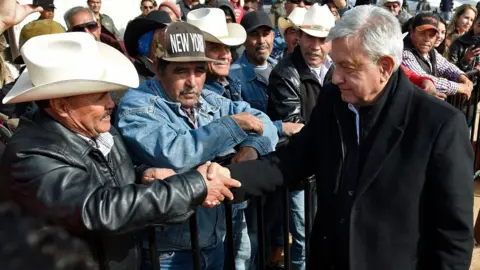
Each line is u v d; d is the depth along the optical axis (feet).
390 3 24.32
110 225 4.76
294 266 11.57
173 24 7.11
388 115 5.76
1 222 4.12
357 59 5.46
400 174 5.65
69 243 4.60
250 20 12.58
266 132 8.01
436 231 5.78
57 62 5.09
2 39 11.68
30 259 4.10
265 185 6.79
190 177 5.46
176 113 7.37
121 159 6.19
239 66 12.99
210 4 15.69
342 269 6.31
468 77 15.28
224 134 7.01
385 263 5.79
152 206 5.01
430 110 5.59
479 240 12.74
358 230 5.88
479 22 18.57
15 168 4.83
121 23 30.63
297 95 10.64
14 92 5.42
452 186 5.43
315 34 10.72
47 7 15.24
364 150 5.93
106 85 5.22
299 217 11.20
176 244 7.44
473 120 15.79
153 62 7.53
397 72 5.89
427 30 13.92
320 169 6.50
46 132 5.17
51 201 4.65
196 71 7.30
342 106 6.23
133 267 6.05
